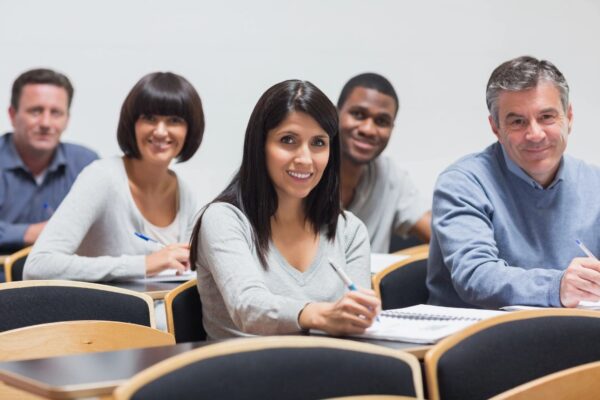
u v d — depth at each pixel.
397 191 4.82
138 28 5.34
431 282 3.14
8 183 5.03
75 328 2.26
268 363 1.56
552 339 1.96
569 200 3.01
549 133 2.89
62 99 5.07
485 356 1.85
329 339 1.64
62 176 5.12
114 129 5.31
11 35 5.15
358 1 5.70
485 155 3.10
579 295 2.52
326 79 5.67
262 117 2.48
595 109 6.06
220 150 5.45
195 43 5.43
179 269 3.48
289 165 2.46
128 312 2.54
